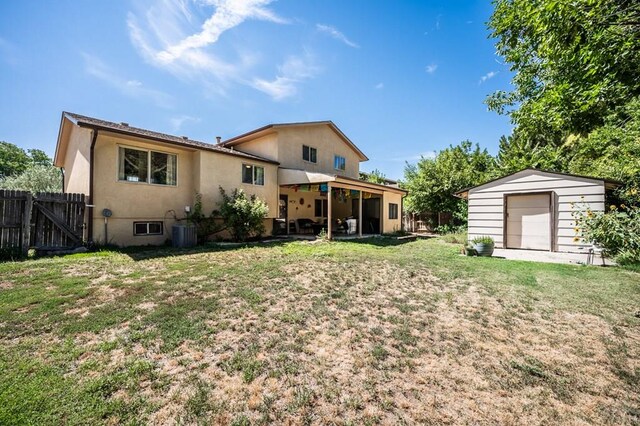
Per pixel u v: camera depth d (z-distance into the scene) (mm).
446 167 18859
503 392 2117
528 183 8844
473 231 9875
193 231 9570
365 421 1825
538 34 5652
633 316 3559
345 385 2184
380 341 2893
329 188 12055
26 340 2783
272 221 13688
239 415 1863
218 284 4719
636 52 3982
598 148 11500
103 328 3047
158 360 2482
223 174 11398
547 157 14953
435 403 1996
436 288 4781
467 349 2750
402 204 20500
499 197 9383
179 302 3830
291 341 2855
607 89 4953
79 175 9922
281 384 2186
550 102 7102
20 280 4770
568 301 4109
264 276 5289
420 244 11289
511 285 4953
